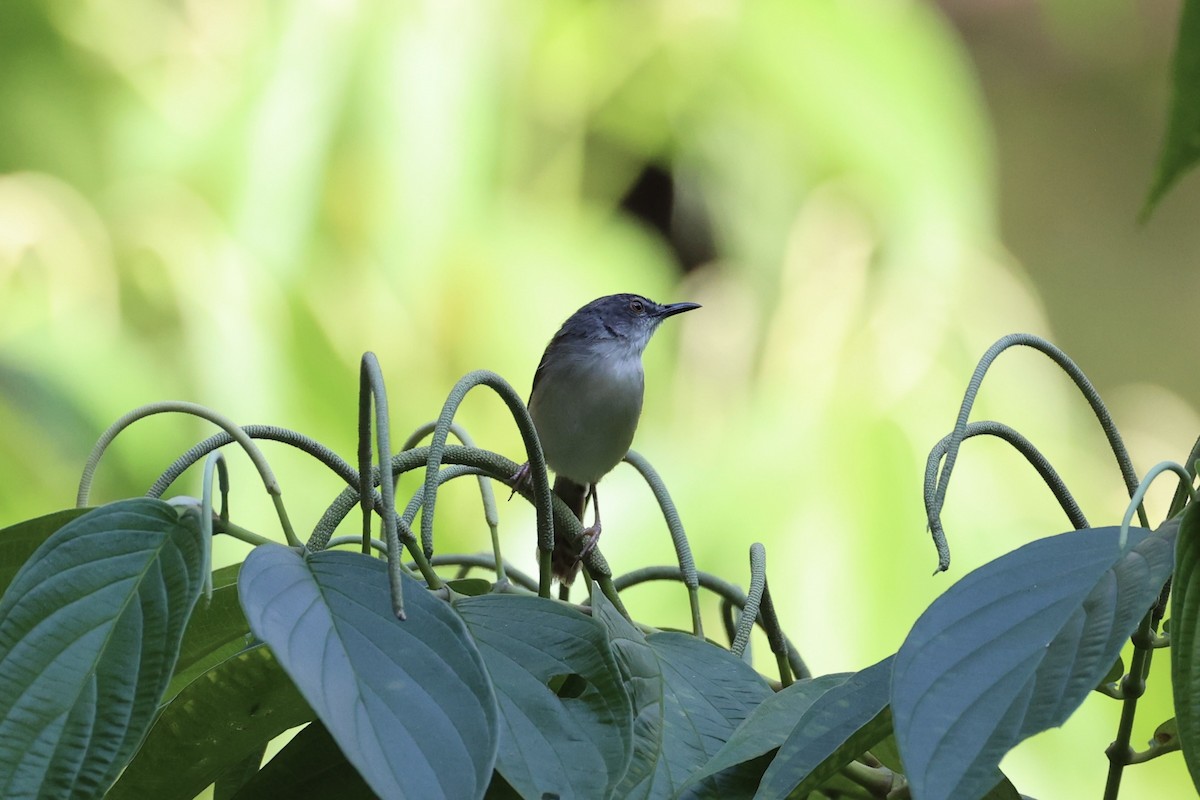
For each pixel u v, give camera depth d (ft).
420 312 37.06
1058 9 58.49
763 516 33.65
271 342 34.94
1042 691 8.84
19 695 9.51
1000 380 35.96
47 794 9.29
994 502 33.30
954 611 9.52
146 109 37.78
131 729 9.50
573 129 41.65
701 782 11.23
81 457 32.42
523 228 39.55
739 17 41.63
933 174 40.22
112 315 34.68
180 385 34.27
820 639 32.19
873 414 34.81
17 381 32.50
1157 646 11.42
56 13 37.96
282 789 11.48
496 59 39.45
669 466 35.73
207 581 9.94
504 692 10.20
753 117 41.88
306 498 33.04
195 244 35.81
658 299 41.14
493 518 14.79
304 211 36.50
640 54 41.63
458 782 8.79
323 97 37.29
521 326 37.96
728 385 39.93
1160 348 59.06
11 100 37.35
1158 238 60.23
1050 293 59.26
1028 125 60.64
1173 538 9.71
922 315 37.22
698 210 44.32
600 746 9.98
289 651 9.13
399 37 38.09
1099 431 38.65
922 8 43.14
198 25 38.70
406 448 15.98
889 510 33.30
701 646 12.71
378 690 9.17
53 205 35.73
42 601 9.82
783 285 39.24
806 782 10.55
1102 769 29.58
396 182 37.32
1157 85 59.88
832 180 40.88
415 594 9.80
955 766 8.55
